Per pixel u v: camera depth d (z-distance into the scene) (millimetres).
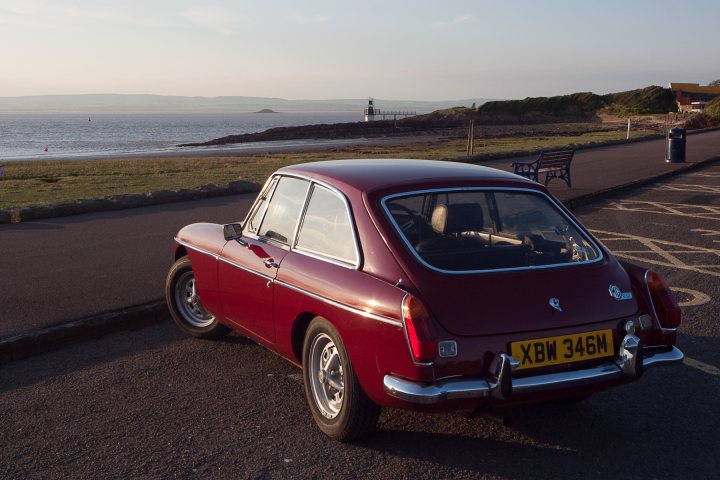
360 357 3916
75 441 4250
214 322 6070
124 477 3816
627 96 125562
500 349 3730
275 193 5195
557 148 29469
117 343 6137
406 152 33062
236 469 3898
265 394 4980
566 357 3863
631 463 3988
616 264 4348
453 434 4352
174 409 4723
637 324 4105
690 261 9117
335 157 31609
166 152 55219
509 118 125812
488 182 4590
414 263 3910
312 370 4395
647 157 25688
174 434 4344
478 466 3943
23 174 23422
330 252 4355
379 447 4172
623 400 4891
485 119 124812
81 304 6969
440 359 3635
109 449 4145
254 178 20219
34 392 5031
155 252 9688
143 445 4191
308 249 4562
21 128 197750
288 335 4633
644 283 4258
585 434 4363
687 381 5219
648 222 12289
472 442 4242
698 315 6762
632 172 20156
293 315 4520
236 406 4770
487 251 4109
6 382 5230
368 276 3984
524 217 4527
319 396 4387
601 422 4539
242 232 5430
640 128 69562
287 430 4398
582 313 3957
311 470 3885
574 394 3932
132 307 6758
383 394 3809
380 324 3777
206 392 5016
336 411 4254
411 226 4172
